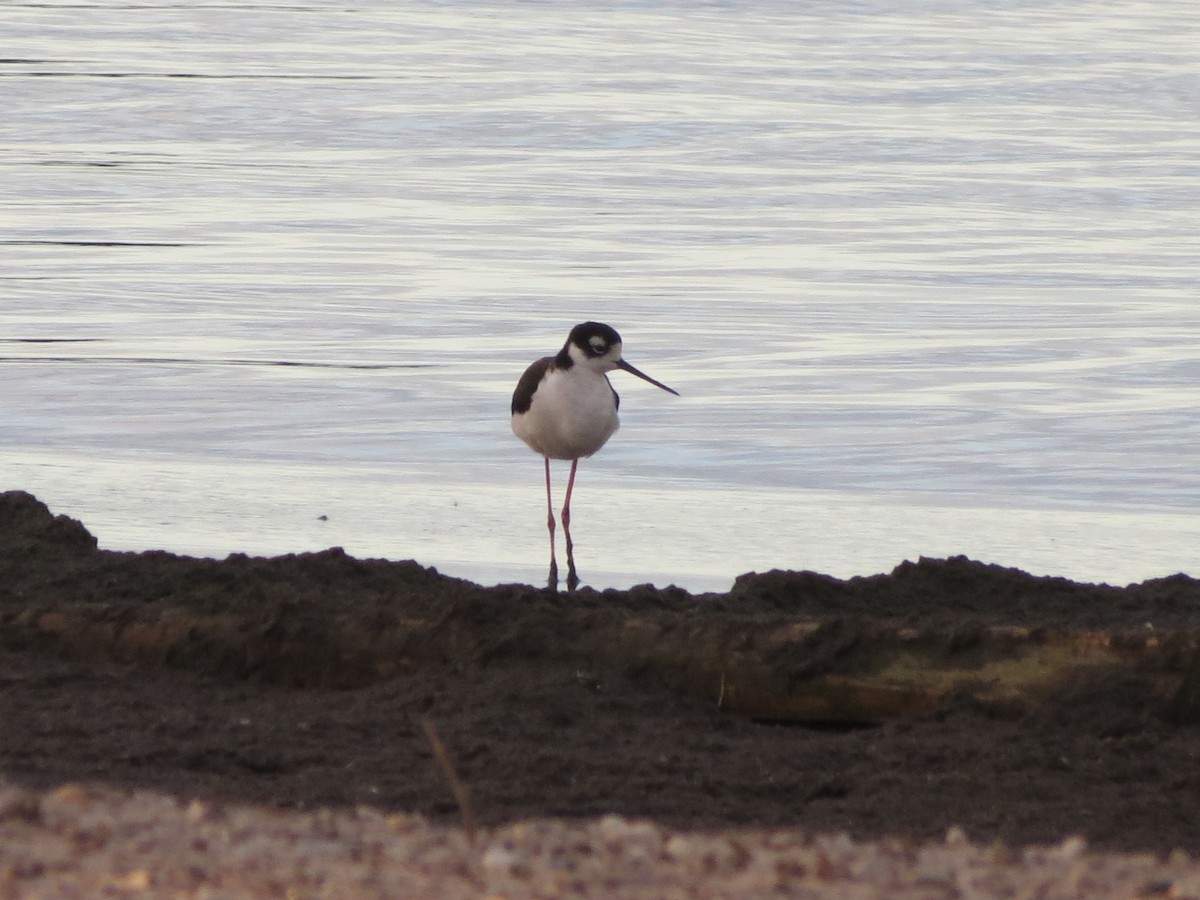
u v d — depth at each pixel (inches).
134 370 917.2
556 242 1328.7
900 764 391.9
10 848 279.1
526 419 627.2
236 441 791.7
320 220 1405.0
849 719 427.8
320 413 842.8
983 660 425.4
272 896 256.1
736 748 404.8
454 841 303.7
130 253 1250.6
